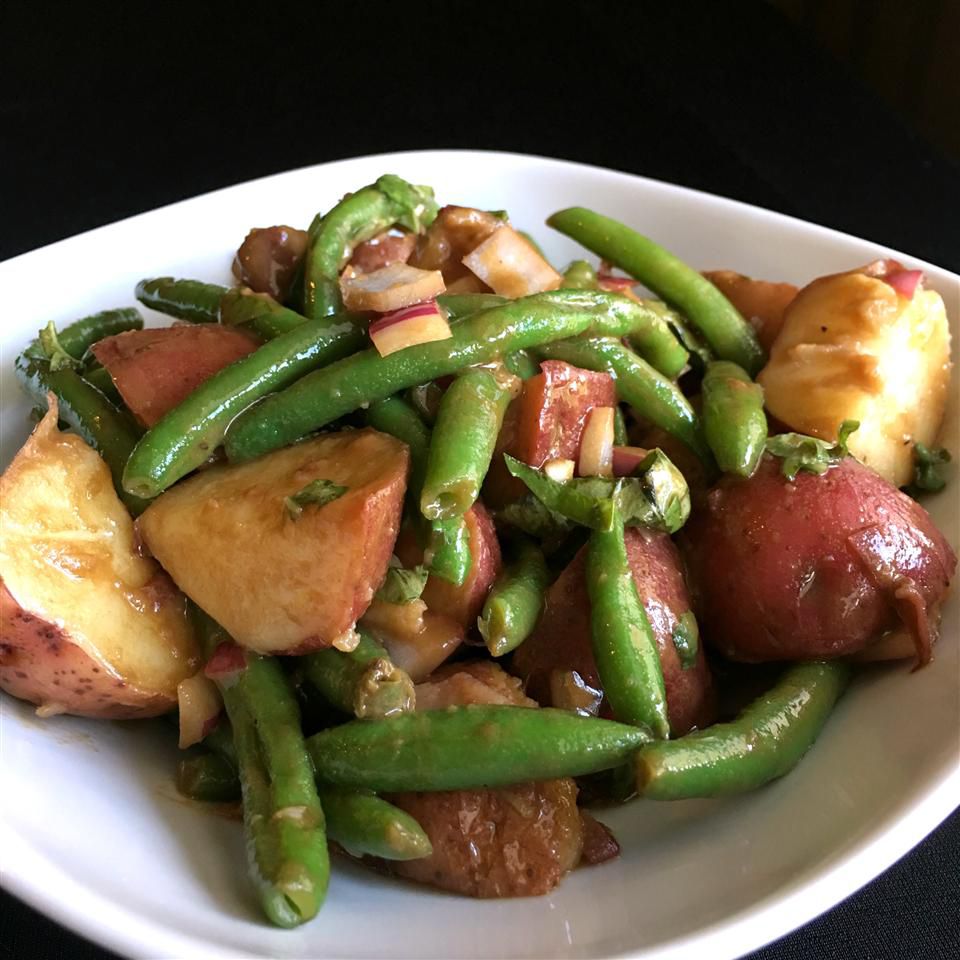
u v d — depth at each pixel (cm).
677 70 53
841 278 30
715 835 24
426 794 23
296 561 24
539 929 22
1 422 29
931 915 26
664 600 26
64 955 24
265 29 54
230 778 25
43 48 52
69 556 24
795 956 25
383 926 22
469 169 37
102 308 32
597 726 23
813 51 54
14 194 43
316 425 26
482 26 55
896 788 23
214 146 47
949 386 30
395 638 25
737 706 27
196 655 26
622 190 36
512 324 26
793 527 26
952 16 60
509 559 27
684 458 29
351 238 30
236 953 20
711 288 31
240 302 29
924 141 49
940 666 25
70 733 25
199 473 26
